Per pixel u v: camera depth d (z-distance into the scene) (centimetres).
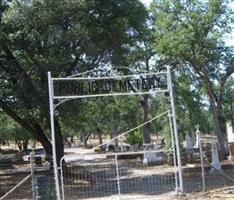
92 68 2455
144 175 2508
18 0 2345
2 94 2719
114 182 2328
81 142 12344
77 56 2423
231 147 3659
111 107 5169
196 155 3172
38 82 2516
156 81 1642
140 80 1627
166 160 3234
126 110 6097
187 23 3500
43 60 2323
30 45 2377
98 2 2473
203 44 3538
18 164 4594
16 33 2383
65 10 2316
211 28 3525
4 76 2614
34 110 2478
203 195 1570
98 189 2089
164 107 4112
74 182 2408
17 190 2130
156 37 3597
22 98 2458
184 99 3916
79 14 2373
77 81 1623
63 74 2408
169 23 3544
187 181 2130
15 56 2556
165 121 4031
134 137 5922
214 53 3591
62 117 2631
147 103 4894
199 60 3566
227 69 3881
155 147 4112
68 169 2789
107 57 2509
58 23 2367
